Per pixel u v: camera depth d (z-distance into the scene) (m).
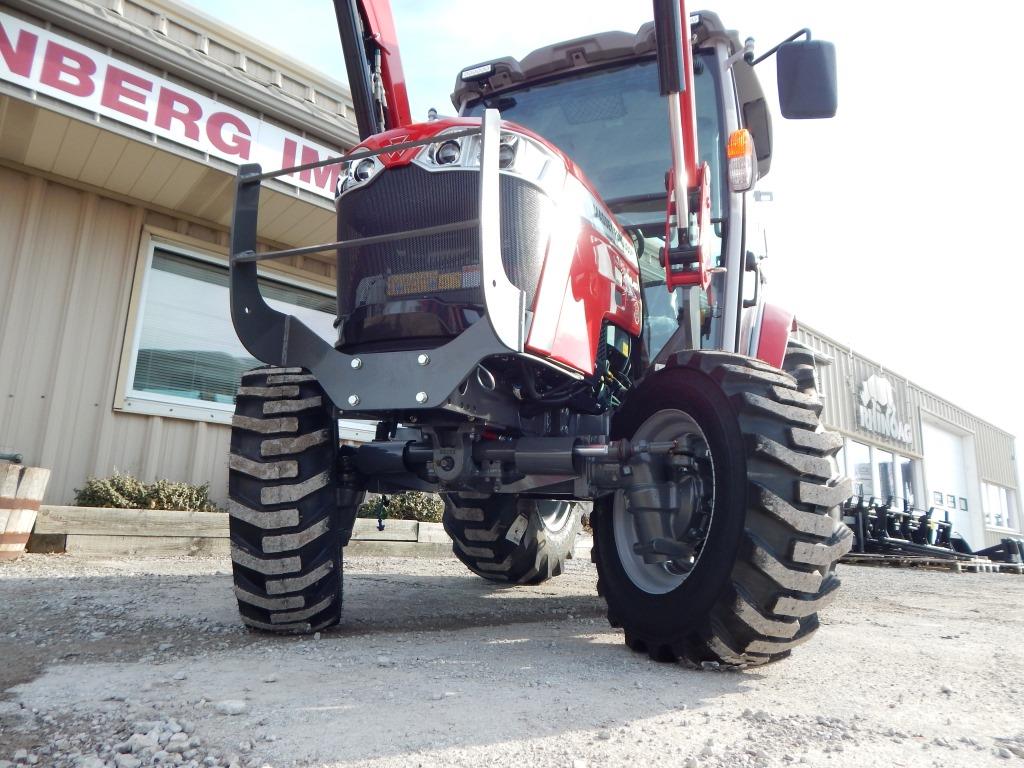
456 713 1.55
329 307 7.57
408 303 2.16
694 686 1.87
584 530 9.73
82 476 5.88
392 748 1.33
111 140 5.45
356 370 2.16
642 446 2.23
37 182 5.85
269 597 2.35
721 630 1.96
